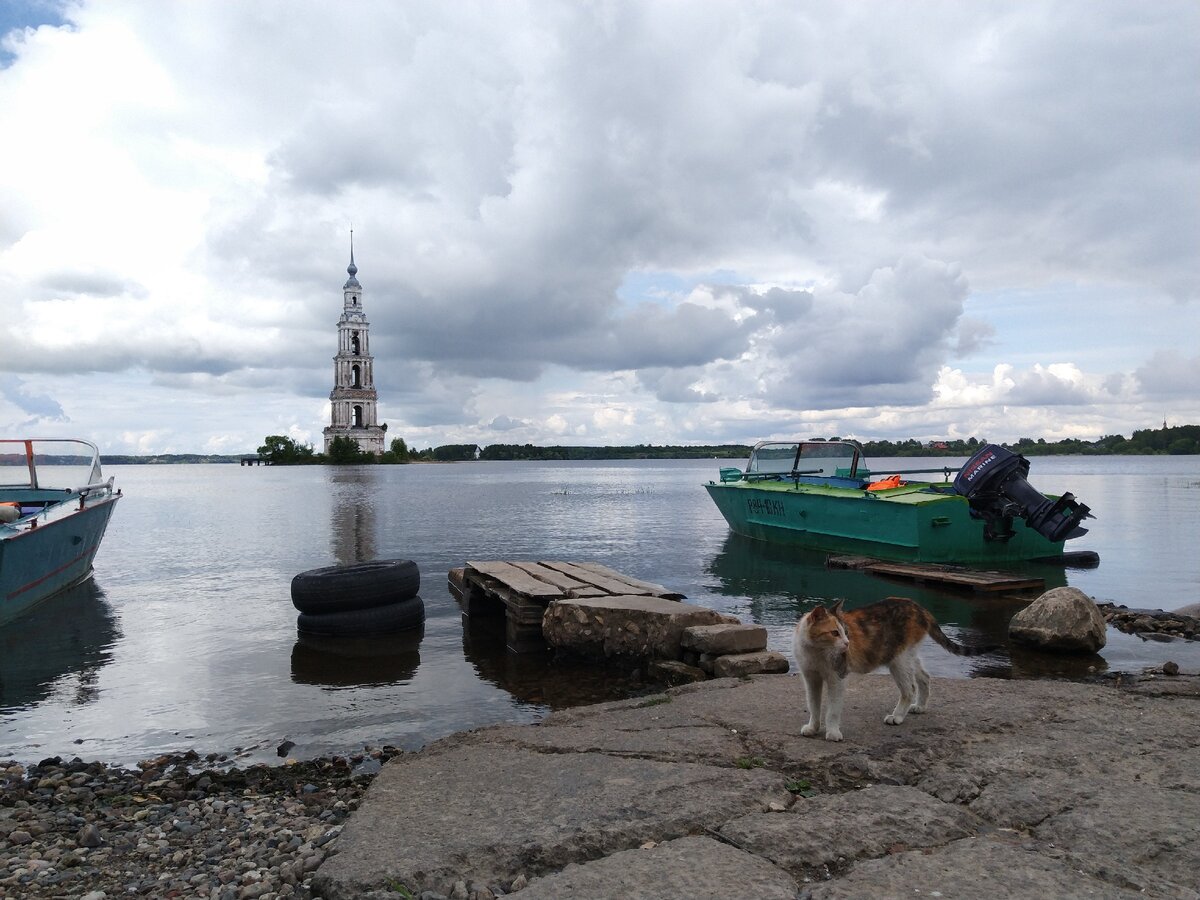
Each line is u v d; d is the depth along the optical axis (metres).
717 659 8.28
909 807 4.34
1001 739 5.45
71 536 15.18
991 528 16.58
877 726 5.77
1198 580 15.34
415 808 4.57
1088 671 8.84
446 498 49.41
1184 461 167.50
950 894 3.46
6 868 4.62
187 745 7.16
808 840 3.99
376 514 35.41
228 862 4.57
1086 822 4.11
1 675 9.48
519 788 4.80
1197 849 3.80
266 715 7.90
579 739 5.71
